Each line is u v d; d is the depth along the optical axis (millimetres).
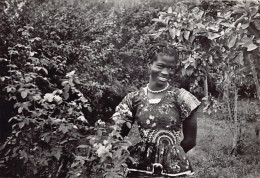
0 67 4422
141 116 2217
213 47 4008
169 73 2188
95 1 8117
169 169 2139
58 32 5355
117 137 2520
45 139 3068
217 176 4375
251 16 2965
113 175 2465
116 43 7840
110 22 7453
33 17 5199
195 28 3766
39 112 3223
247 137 5777
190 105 2186
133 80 7688
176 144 2189
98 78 6363
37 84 4609
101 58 6582
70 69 5199
